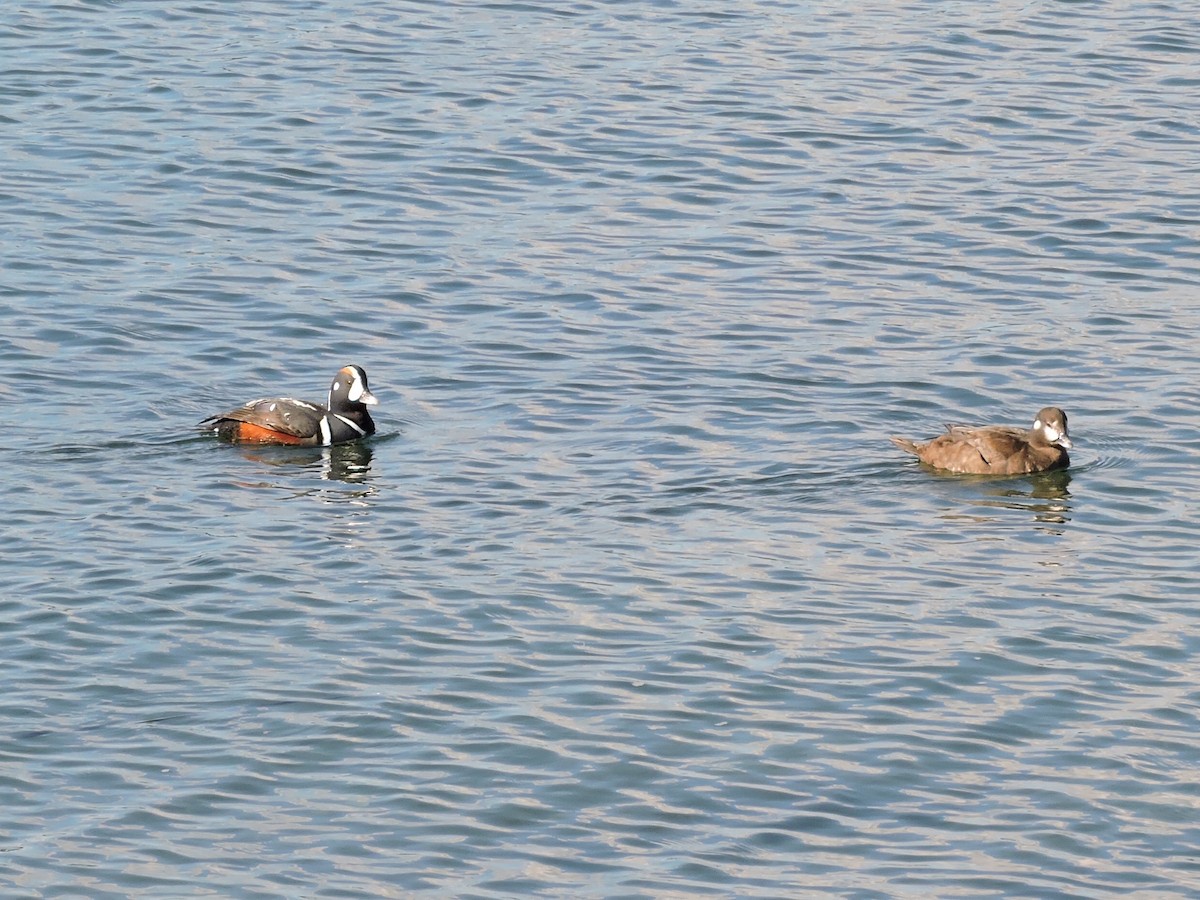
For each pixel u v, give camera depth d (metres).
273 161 38.81
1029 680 21.52
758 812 19.05
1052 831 18.81
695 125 41.00
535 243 35.62
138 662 21.59
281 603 23.02
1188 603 23.34
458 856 18.28
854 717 20.73
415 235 35.88
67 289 33.06
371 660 21.77
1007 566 24.30
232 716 20.56
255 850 18.33
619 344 31.52
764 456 27.53
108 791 19.19
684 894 17.80
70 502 25.75
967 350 31.36
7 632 22.09
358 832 18.62
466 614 22.84
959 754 20.08
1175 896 17.86
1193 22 47.34
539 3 48.38
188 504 25.84
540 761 19.81
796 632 22.53
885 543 24.89
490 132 40.50
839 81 43.44
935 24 47.09
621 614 22.89
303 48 44.88
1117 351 31.31
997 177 38.59
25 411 28.67
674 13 47.81
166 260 34.47
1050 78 43.75
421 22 46.91
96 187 37.34
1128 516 25.77
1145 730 20.55
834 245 35.62
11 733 20.09
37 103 41.16
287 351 31.28
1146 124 41.19
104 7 47.09
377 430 28.42
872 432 28.41
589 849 18.44
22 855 18.16
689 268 34.62
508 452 27.66
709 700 21.00
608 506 25.84
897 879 18.05
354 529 25.12
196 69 43.34
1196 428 28.53
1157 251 35.31
